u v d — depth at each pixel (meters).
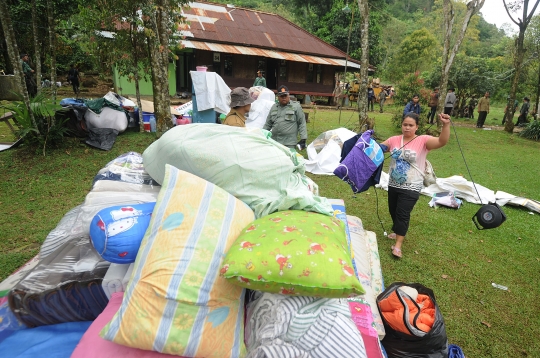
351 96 21.20
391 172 3.60
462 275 3.49
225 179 2.15
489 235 4.36
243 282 1.56
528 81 21.89
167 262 1.57
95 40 8.06
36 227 3.94
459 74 18.16
